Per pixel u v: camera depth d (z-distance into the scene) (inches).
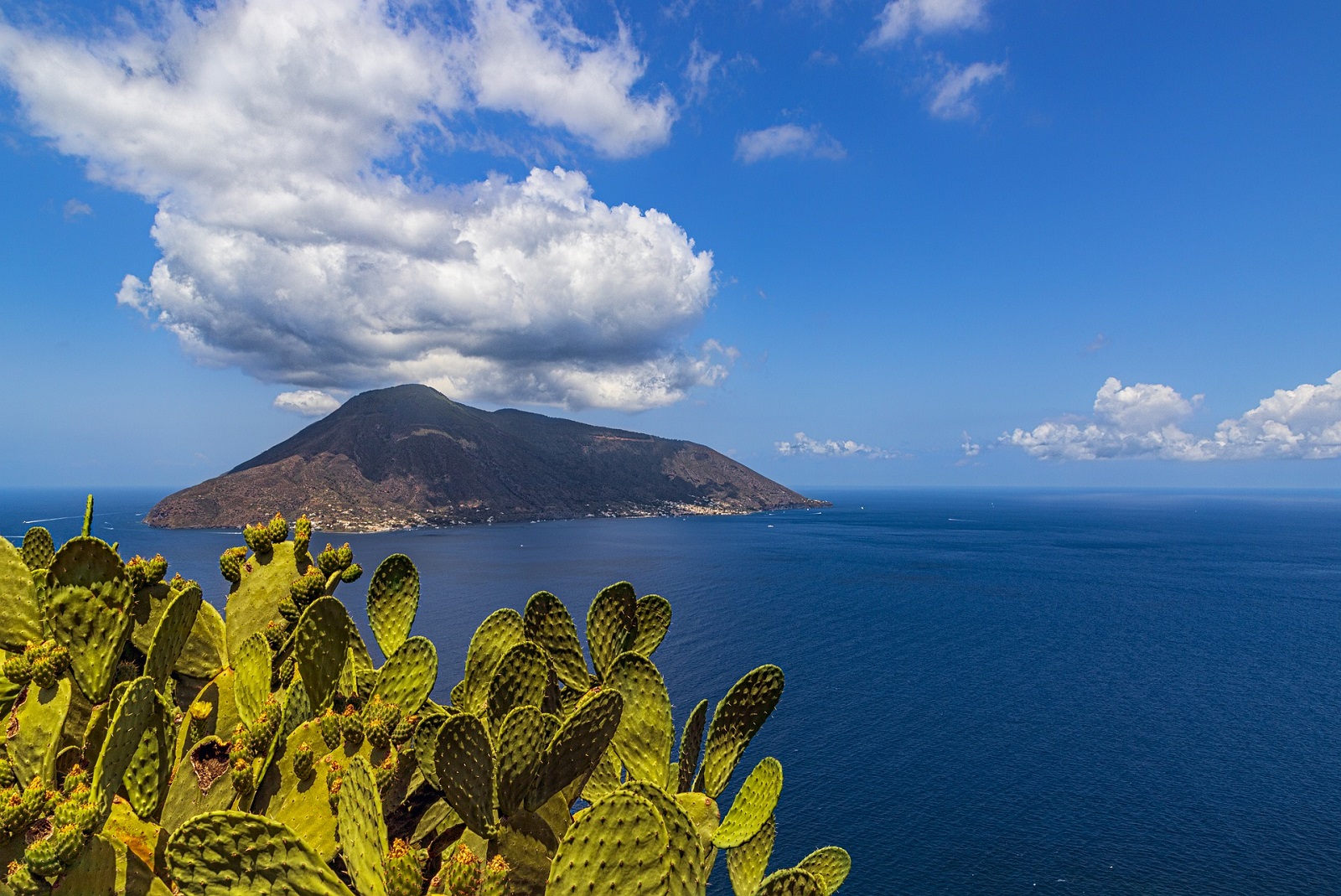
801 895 123.1
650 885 103.8
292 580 152.2
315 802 116.3
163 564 142.9
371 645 1480.1
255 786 116.3
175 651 127.1
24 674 106.0
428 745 122.0
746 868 154.9
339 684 146.3
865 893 1131.9
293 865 94.8
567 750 116.7
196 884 94.9
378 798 99.5
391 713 123.4
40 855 84.4
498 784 110.2
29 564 146.0
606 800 103.0
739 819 156.9
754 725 161.0
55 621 108.7
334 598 129.6
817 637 2977.4
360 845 102.1
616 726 124.0
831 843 1286.9
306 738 119.6
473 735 106.0
